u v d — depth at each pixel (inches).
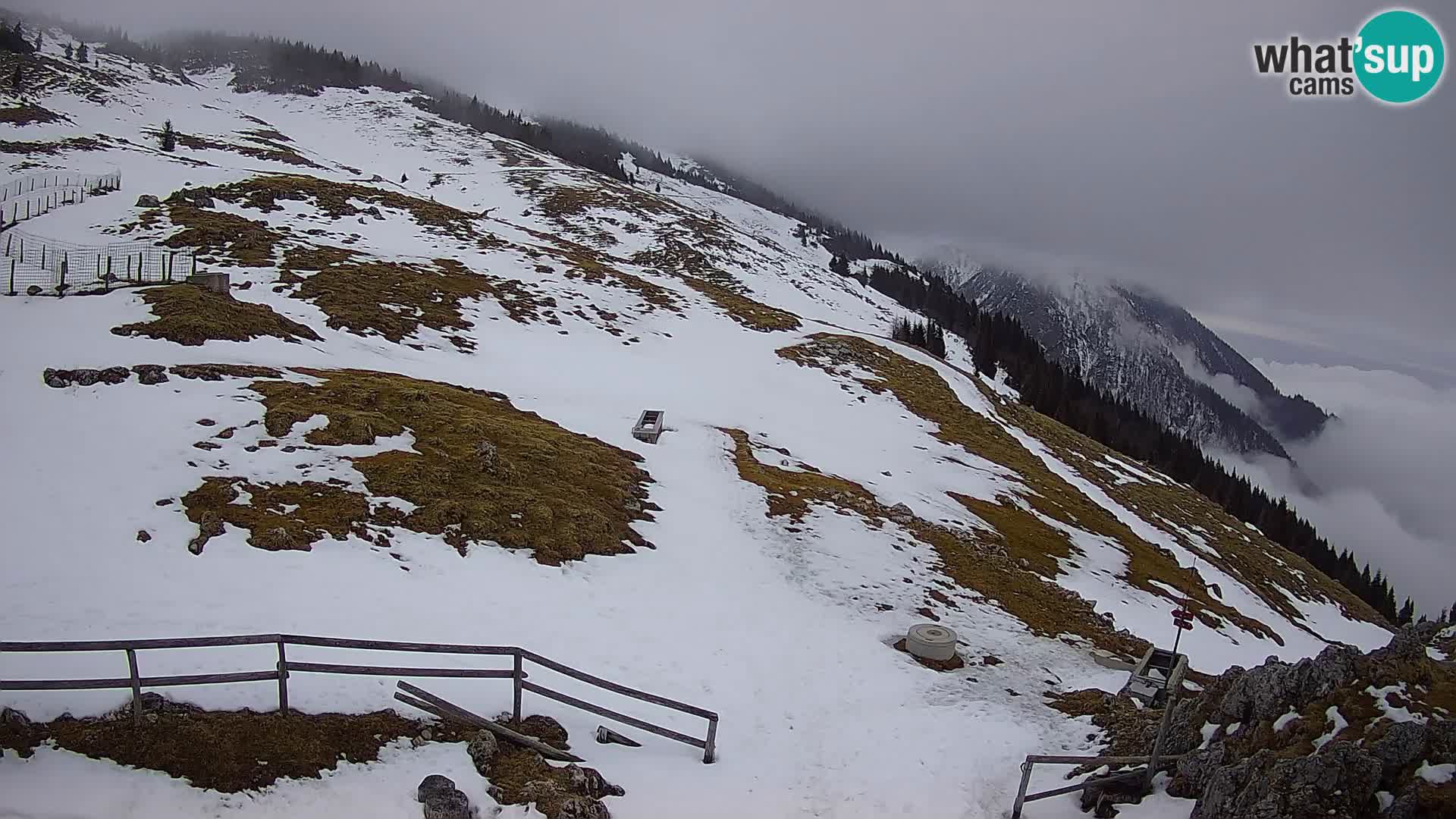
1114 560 1701.5
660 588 945.5
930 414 2481.5
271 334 1455.5
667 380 2097.7
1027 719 780.0
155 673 557.0
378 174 5206.7
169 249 2036.2
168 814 435.2
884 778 631.8
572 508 1066.7
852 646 909.2
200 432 966.4
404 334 1811.0
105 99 4776.1
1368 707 484.4
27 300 1337.4
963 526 1524.4
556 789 514.9
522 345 2025.1
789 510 1346.0
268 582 727.7
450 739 556.1
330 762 504.1
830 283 5142.7
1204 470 4581.7
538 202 5036.9
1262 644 1560.0
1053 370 5290.4
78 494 782.5
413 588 786.2
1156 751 570.9
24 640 572.4
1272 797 433.1
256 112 6766.7
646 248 4416.8
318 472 960.3
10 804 417.1
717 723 675.4
